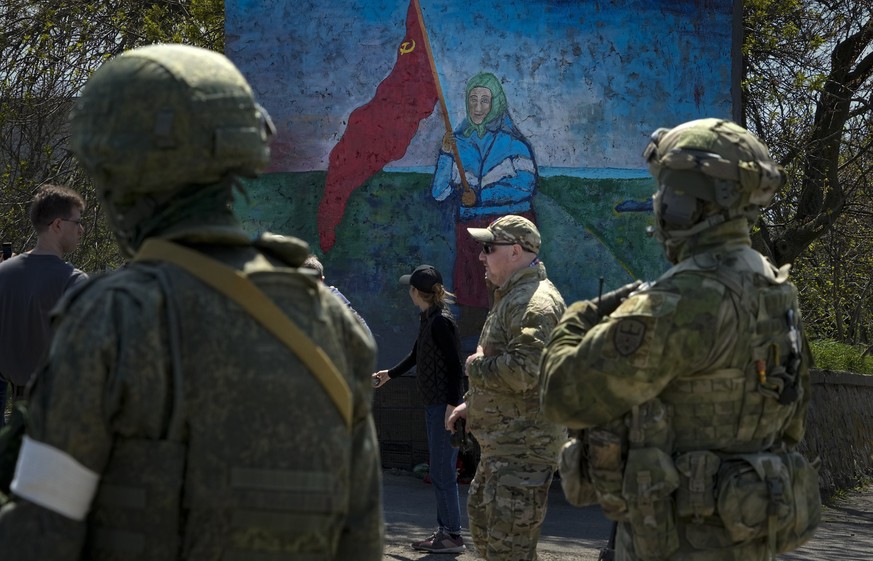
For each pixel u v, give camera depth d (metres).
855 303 19.88
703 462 2.66
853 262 18.48
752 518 2.64
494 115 9.96
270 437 1.69
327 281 10.17
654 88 9.86
